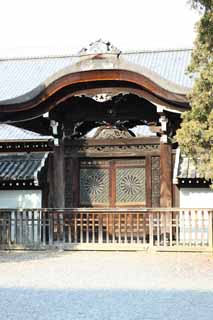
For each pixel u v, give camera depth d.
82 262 14.32
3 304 8.61
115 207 18.70
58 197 18.52
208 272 12.39
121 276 11.76
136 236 17.59
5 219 17.70
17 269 12.98
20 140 21.03
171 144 17.98
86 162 19.02
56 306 8.45
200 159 14.48
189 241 16.88
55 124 18.36
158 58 28.11
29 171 20.19
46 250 17.33
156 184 18.39
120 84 16.95
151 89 16.56
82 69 16.73
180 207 18.72
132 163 18.75
